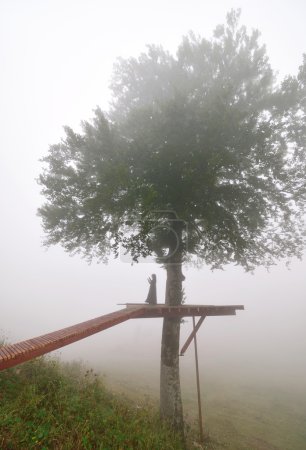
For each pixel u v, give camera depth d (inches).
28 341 214.2
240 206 358.9
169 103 318.7
